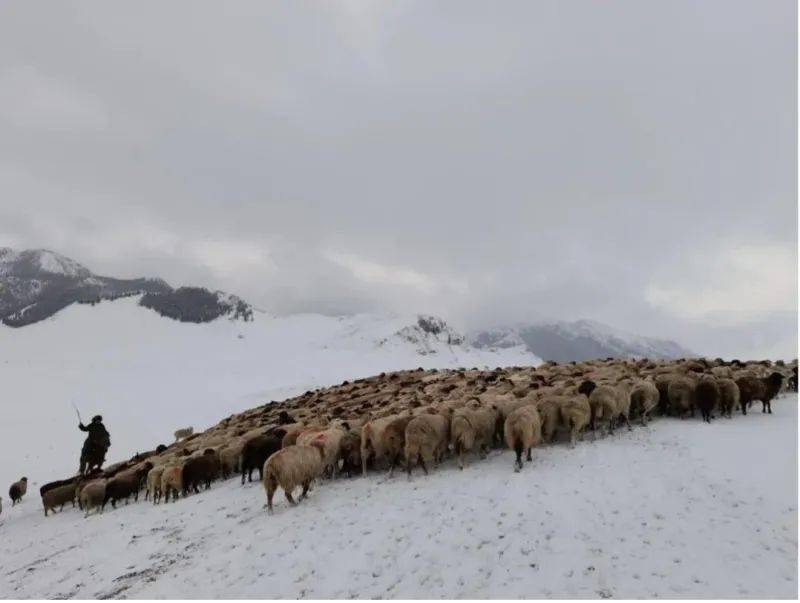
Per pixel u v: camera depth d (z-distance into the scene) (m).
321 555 11.10
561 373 27.70
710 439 15.58
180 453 24.36
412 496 13.60
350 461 17.67
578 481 13.02
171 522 16.23
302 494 15.27
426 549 10.60
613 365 29.70
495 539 10.59
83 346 165.75
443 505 12.59
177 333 191.75
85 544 16.17
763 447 14.27
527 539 10.41
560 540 10.21
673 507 11.03
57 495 23.91
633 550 9.58
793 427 16.48
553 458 15.27
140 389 92.12
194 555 12.60
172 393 87.25
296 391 79.94
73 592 12.12
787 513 10.25
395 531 11.60
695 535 9.84
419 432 15.27
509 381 25.45
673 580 8.57
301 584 10.12
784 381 23.61
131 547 14.62
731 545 9.39
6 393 85.94
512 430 14.81
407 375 46.16
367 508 13.29
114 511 20.55
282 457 14.37
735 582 8.35
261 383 101.12
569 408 16.39
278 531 12.77
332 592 9.67
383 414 20.08
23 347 161.25
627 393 18.08
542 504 11.84
